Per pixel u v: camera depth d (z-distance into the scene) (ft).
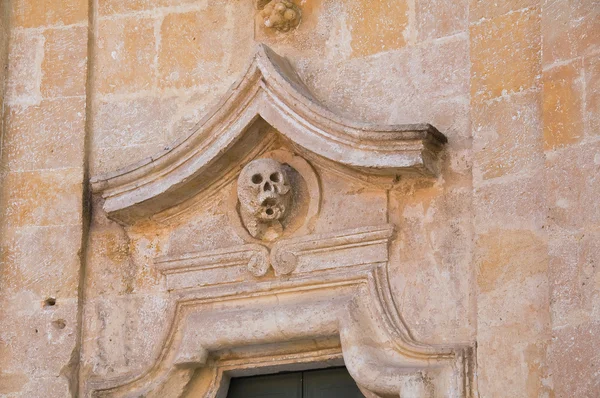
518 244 41.50
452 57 45.16
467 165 43.91
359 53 46.73
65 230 47.55
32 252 47.60
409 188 44.47
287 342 45.06
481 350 41.39
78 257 47.29
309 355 45.37
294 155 46.09
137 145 48.37
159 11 49.47
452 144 44.27
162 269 46.73
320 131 44.39
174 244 47.19
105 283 47.42
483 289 41.78
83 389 46.44
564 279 39.42
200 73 48.57
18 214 48.01
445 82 45.06
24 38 49.80
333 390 46.03
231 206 46.65
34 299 47.14
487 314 41.52
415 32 46.09
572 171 40.06
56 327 46.85
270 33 48.16
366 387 42.63
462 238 43.42
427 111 45.01
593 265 38.96
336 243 44.52
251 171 44.55
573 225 39.68
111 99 49.06
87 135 48.70
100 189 46.88
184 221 47.29
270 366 45.96
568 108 40.63
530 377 40.40
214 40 48.78
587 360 38.37
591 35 40.70
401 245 44.19
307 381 46.39
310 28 47.67
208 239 46.68
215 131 45.57
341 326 43.50
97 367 46.68
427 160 43.45
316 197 45.47
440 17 45.75
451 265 43.37
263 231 45.57
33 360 46.57
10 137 48.85
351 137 43.75
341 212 45.16
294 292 44.93
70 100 48.85
